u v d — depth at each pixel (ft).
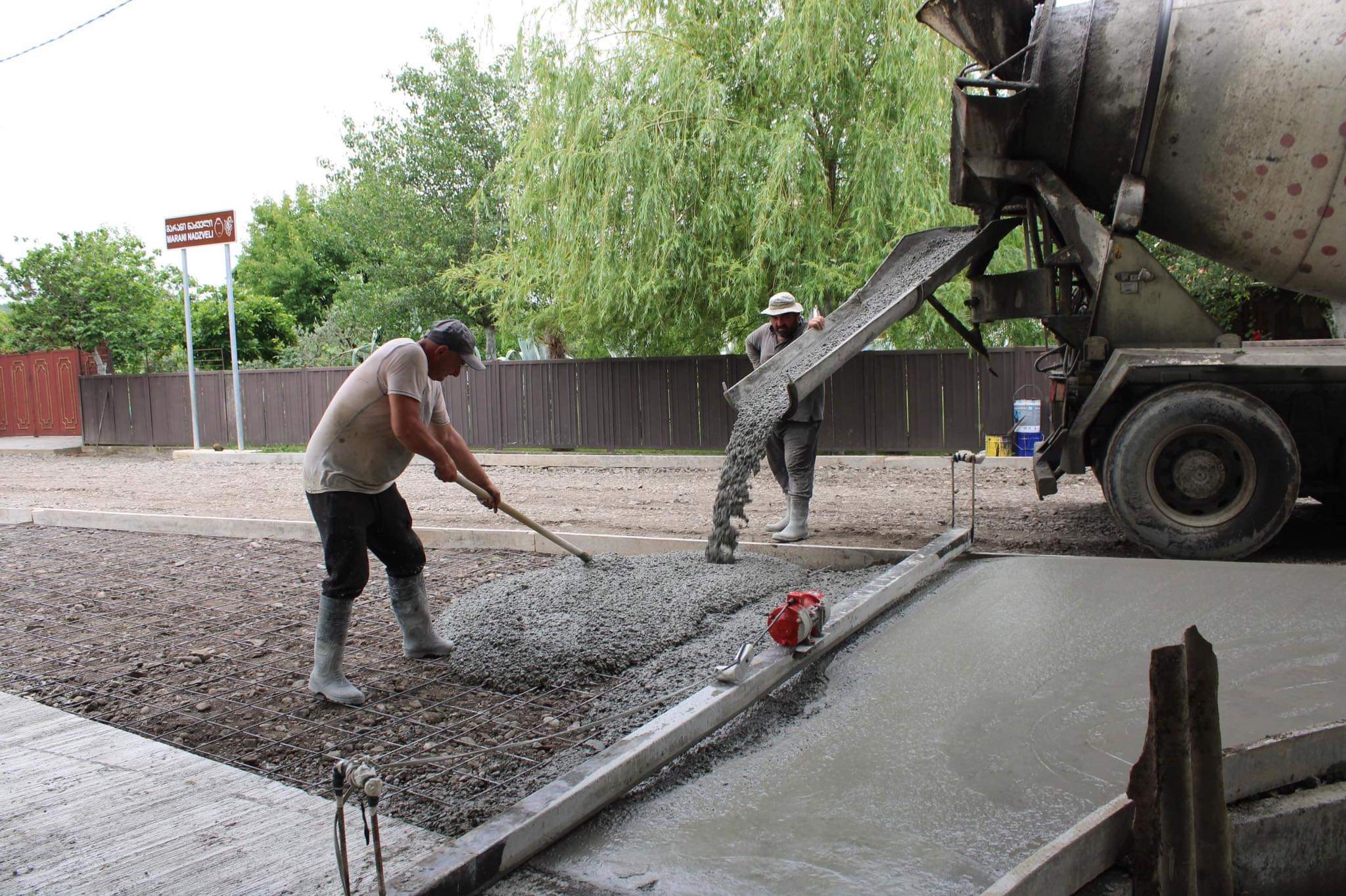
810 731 10.62
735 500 17.57
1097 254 18.26
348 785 6.94
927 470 37.60
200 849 8.50
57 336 67.77
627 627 14.29
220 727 11.85
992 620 13.47
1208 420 17.10
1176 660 7.37
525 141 44.39
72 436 65.26
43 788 9.91
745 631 14.08
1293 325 35.35
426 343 13.16
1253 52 16.47
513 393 49.88
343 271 124.57
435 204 80.79
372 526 13.42
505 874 7.78
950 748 9.95
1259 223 17.49
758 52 40.40
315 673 12.78
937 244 22.76
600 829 8.66
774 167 38.45
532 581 16.88
